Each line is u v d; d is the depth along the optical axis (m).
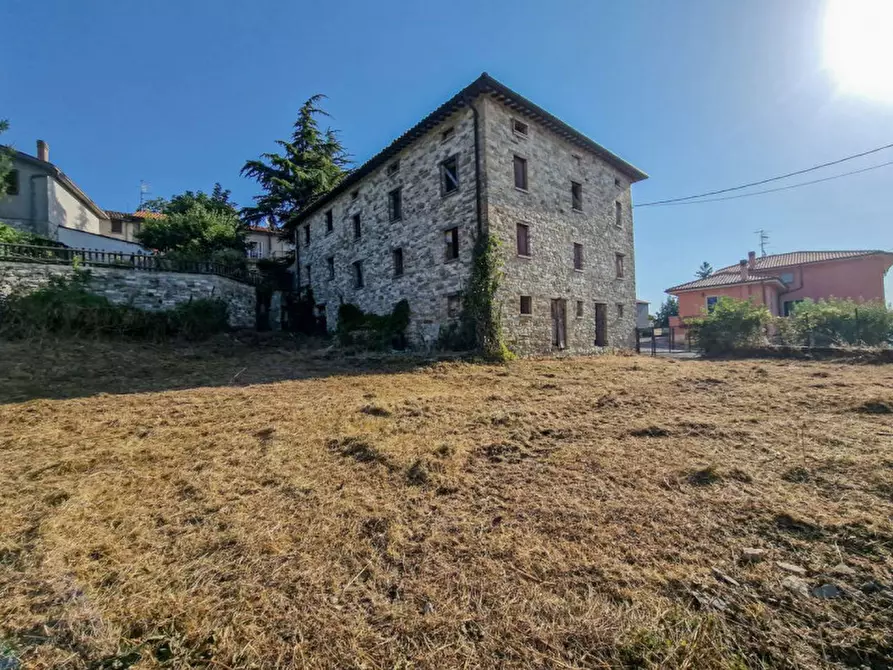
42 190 19.39
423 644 1.90
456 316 13.61
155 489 3.73
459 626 1.99
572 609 2.07
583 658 1.79
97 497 3.57
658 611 2.02
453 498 3.38
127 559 2.66
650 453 4.15
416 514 3.12
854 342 13.55
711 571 2.30
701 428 4.89
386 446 4.53
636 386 8.03
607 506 3.10
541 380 9.08
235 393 8.06
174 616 2.12
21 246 13.09
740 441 4.39
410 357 12.66
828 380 7.97
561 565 2.42
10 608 2.20
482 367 11.05
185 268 16.41
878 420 4.92
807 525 2.66
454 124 13.66
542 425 5.27
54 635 2.01
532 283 13.83
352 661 1.82
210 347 14.26
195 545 2.79
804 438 4.36
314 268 22.05
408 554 2.61
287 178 24.88
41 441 5.08
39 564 2.61
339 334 16.28
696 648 1.79
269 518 3.14
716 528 2.73
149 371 10.34
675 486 3.38
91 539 2.89
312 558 2.61
